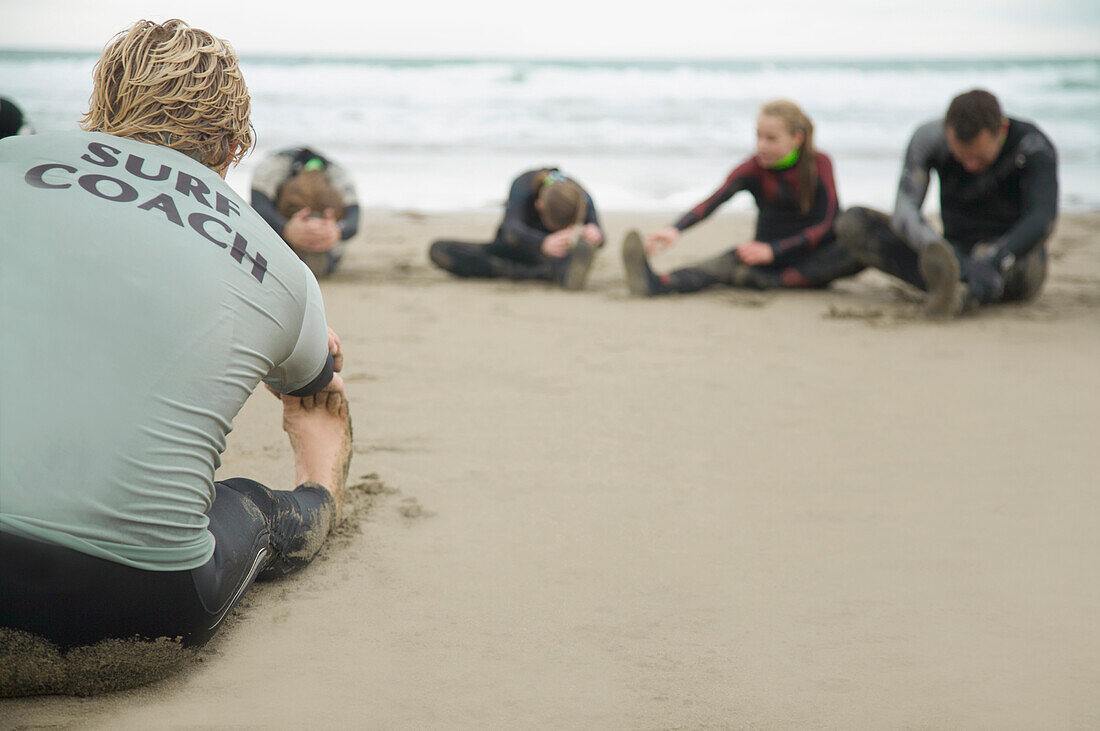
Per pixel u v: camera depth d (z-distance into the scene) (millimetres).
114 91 1615
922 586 2016
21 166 1495
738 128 17766
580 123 18281
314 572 2027
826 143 15586
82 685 1515
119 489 1390
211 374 1502
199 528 1523
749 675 1653
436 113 19438
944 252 4660
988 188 5070
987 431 3121
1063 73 26000
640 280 5453
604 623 1838
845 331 4637
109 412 1390
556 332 4535
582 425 3123
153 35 1627
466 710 1529
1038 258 5141
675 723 1501
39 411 1357
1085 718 1527
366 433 2982
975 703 1569
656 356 4094
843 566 2111
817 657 1718
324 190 5633
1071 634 1814
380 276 5984
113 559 1404
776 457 2846
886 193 10094
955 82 24656
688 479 2648
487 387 3561
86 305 1404
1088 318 4945
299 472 2178
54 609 1401
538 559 2121
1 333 1366
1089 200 9891
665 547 2199
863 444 2980
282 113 18781
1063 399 3502
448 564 2086
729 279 5754
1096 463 2818
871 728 1495
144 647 1512
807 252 5766
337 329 4473
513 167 12672
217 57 1669
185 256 1495
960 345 4348
